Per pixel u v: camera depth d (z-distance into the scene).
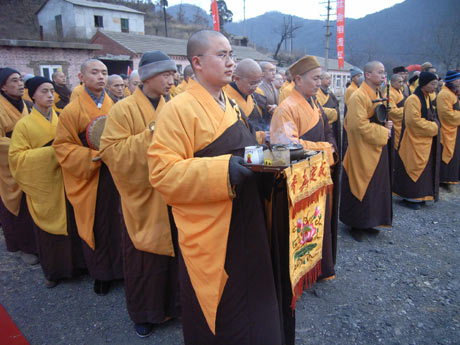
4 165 3.78
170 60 2.60
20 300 3.31
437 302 3.08
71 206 3.43
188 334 2.10
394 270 3.59
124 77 7.23
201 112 1.86
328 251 3.19
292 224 1.97
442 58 28.02
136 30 32.78
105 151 2.52
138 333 2.80
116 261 3.29
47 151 3.26
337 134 3.94
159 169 1.78
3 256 4.17
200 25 49.25
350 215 4.19
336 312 3.00
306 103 3.05
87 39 30.03
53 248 3.43
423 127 4.84
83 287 3.52
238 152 1.92
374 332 2.76
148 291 2.70
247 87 3.90
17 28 31.92
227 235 1.80
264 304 1.96
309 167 2.01
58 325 2.97
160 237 2.55
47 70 15.91
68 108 3.03
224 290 1.91
